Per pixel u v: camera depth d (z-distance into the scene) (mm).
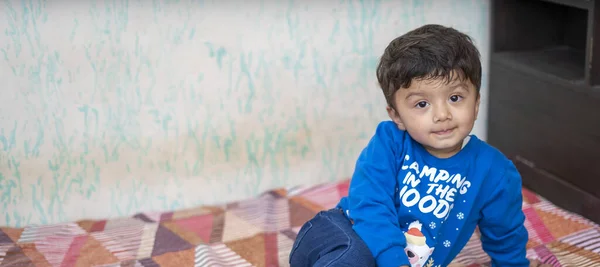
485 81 2174
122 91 1896
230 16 1915
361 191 1253
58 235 1833
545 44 2156
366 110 2098
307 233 1332
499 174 1262
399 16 2053
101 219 1962
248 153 2041
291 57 1994
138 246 1754
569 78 1801
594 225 1742
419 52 1156
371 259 1209
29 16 1794
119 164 1951
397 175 1271
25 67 1824
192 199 2035
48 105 1860
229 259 1666
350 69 2053
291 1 1950
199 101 1957
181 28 1891
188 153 1993
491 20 2125
